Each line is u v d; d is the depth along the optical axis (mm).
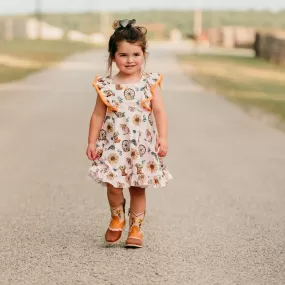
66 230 5980
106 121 5465
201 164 9219
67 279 4750
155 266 5023
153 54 50500
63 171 8664
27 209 6730
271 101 18562
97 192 7473
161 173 5453
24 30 95188
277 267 5031
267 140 11500
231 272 4910
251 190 7676
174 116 14594
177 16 148000
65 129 12383
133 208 5531
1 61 36375
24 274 4848
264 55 48188
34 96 18625
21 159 9508
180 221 6273
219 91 21438
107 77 5543
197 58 46312
